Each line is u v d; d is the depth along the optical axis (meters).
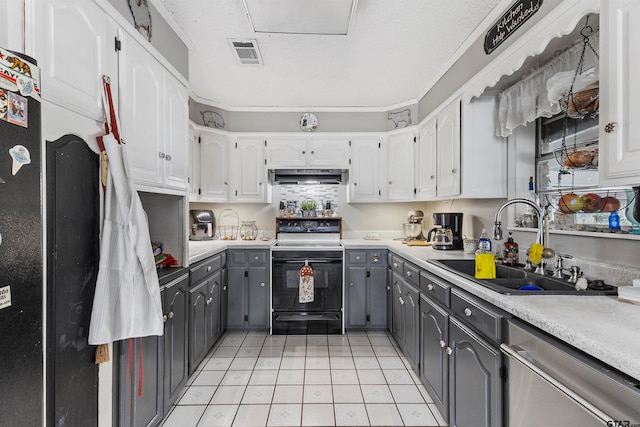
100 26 1.25
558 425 0.90
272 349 2.73
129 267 1.28
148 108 1.62
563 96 1.49
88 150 1.19
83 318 1.17
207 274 2.53
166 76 1.83
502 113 2.10
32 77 0.86
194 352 2.23
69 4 1.09
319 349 2.73
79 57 1.14
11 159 0.79
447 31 2.08
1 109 0.76
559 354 0.90
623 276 1.37
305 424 1.77
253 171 3.54
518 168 2.12
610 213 1.46
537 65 1.80
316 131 3.61
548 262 1.82
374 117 3.62
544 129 2.01
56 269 1.04
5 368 0.77
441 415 1.84
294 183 3.79
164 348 1.74
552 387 0.93
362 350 2.71
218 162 3.42
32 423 0.86
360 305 3.14
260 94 3.22
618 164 1.02
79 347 1.15
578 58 1.51
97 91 1.24
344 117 3.63
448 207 3.23
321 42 2.22
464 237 2.68
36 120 0.87
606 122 1.06
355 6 1.74
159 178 1.73
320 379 2.24
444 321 1.69
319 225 3.60
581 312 1.03
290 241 3.54
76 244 1.14
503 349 1.11
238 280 3.13
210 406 1.93
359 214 3.86
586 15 1.32
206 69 2.65
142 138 1.56
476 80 2.06
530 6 1.58
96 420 1.25
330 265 3.09
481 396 1.31
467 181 2.25
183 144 2.05
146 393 1.55
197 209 3.67
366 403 1.96
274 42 2.22
